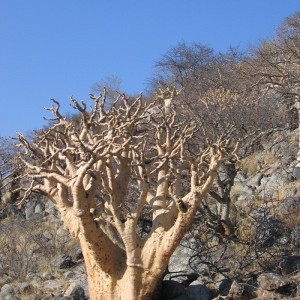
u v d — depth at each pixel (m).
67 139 12.87
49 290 17.08
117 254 12.53
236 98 23.47
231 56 42.38
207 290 13.92
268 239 15.99
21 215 25.39
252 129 21.25
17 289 17.39
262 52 30.55
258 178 21.23
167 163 13.06
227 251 15.89
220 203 16.58
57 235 21.25
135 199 15.82
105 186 12.25
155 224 12.36
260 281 13.77
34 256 20.03
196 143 18.30
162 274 12.66
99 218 12.85
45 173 12.76
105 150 12.10
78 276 17.92
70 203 12.95
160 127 13.59
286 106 24.25
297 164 22.14
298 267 14.41
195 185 11.93
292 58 28.02
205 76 35.03
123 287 12.32
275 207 17.86
